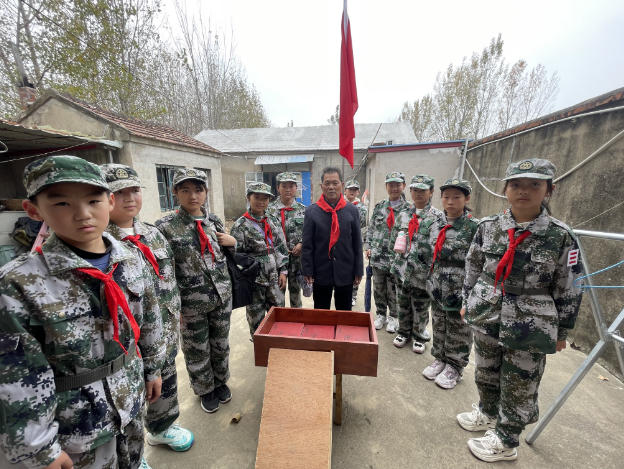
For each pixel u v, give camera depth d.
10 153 5.21
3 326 0.75
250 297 2.16
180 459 1.67
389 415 1.99
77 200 0.82
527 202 1.39
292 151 11.82
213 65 13.52
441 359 2.38
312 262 2.44
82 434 0.90
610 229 2.49
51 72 7.69
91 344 0.92
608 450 1.70
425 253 2.46
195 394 2.16
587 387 2.24
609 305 2.48
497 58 13.45
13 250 3.91
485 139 5.49
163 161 6.02
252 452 1.71
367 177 10.60
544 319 1.41
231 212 12.50
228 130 13.77
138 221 1.48
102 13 7.83
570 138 3.04
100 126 5.01
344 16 2.14
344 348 1.56
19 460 0.77
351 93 2.21
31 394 0.78
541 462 1.64
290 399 1.44
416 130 19.72
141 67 9.33
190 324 1.85
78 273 0.89
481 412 1.81
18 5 6.90
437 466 1.62
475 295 1.67
